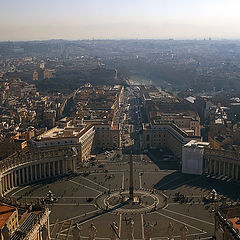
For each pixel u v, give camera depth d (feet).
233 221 653.30
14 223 642.63
